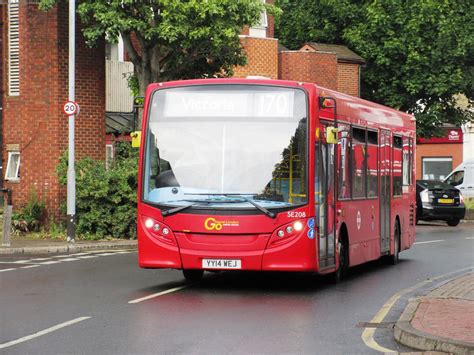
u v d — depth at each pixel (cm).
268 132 1742
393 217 2398
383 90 5272
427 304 1461
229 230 1712
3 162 3347
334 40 5528
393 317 1438
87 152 3334
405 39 5091
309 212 1714
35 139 3266
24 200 3288
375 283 1941
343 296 1706
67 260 2428
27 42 3269
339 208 1906
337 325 1354
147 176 1773
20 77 3291
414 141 2694
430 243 3109
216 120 1758
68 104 2948
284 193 1720
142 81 3253
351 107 2019
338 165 1903
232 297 1670
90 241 3031
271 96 1753
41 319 1391
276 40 4762
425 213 4209
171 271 2130
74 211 2955
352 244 2011
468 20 5081
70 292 1723
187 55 3247
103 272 2100
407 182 2581
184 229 1730
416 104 5372
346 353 1132
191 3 2927
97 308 1509
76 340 1212
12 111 3312
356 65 5138
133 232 3136
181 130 1769
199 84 1777
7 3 3328
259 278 2012
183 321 1376
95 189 3066
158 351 1137
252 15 3042
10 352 1130
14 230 3175
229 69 3409
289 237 1708
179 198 1741
